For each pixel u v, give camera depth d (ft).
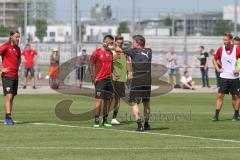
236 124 171.73
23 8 406.41
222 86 178.50
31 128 160.35
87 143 133.80
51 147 127.75
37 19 446.60
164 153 121.08
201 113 204.23
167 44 499.10
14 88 168.76
